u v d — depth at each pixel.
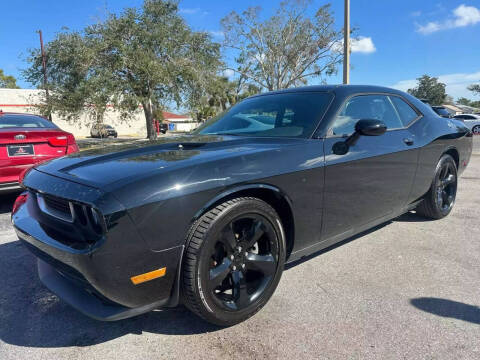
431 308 2.23
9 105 34.03
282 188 2.16
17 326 2.16
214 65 21.97
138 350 1.90
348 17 10.66
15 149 4.34
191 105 21.28
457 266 2.82
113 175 1.78
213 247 1.88
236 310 2.03
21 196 2.49
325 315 2.17
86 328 2.12
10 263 3.07
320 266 2.86
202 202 1.83
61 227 1.87
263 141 2.45
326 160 2.41
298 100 2.87
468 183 6.03
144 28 19.75
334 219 2.54
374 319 2.12
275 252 2.20
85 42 19.50
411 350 1.84
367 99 3.01
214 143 2.38
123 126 41.75
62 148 4.71
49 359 1.85
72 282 2.01
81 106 20.75
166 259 1.76
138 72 18.89
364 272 2.74
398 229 3.71
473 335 1.96
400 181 3.11
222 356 1.83
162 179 1.74
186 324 2.12
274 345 1.91
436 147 3.56
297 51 26.72
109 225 1.60
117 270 1.65
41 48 20.27
